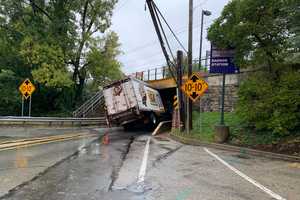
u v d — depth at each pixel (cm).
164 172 1006
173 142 2016
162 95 4141
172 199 712
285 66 1780
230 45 1881
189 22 2284
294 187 849
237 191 795
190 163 1195
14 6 3919
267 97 1742
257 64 1870
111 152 1448
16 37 4000
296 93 1631
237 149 1614
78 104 4428
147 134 2658
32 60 3719
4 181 845
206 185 850
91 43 4169
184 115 2439
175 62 2873
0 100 4212
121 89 2834
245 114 1806
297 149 1456
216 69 1944
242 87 1922
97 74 4300
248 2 1688
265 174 1023
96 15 4181
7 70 4075
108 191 766
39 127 2822
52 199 696
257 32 1705
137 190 780
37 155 1297
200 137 2033
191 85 2162
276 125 1628
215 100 2961
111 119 2872
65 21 4022
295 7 1466
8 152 1358
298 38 1464
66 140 1914
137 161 1205
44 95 4500
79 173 962
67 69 4134
